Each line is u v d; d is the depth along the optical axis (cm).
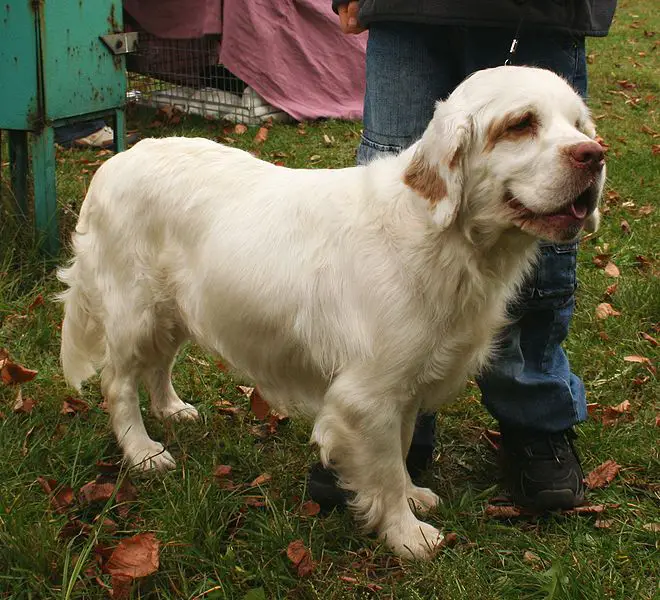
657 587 227
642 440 299
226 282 249
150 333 279
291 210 243
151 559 225
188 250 261
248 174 259
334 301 232
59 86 413
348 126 704
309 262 236
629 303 404
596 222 233
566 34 240
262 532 248
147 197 266
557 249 249
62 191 486
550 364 266
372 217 229
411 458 286
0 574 226
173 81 731
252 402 308
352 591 230
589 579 226
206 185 259
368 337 228
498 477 289
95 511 259
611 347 367
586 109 224
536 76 212
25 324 362
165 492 262
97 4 429
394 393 233
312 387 254
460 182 211
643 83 902
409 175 220
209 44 708
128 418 289
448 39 246
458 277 221
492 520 262
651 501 269
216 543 240
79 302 291
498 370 261
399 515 249
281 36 697
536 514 268
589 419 313
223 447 297
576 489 265
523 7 225
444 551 244
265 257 242
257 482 275
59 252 421
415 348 226
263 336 249
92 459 283
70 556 232
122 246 272
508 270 230
